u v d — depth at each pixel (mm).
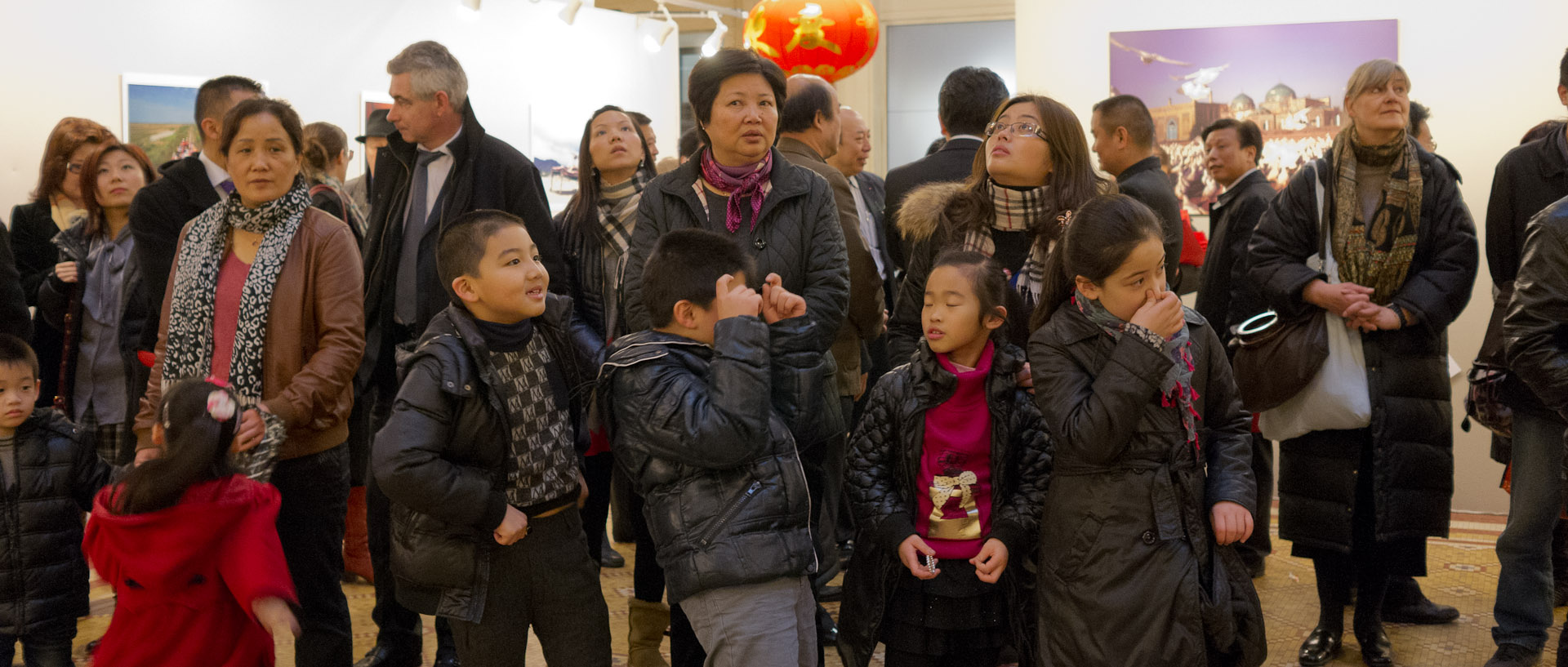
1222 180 4715
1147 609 2246
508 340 2447
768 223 2709
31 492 3146
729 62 2680
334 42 6883
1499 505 5461
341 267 2881
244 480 2455
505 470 2396
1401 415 3273
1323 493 3371
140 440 2957
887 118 10227
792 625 2295
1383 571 3373
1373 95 3244
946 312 2406
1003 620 2512
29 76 5668
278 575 2371
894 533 2422
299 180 2957
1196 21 6027
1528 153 3344
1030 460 2465
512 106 7598
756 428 2191
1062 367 2316
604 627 2566
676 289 2340
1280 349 3352
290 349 2832
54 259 4559
